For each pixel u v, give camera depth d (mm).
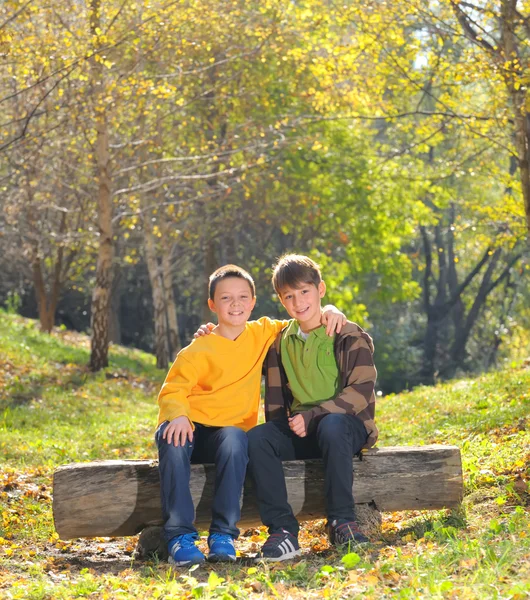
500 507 5027
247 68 18031
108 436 10758
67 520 4570
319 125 22484
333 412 4617
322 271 25000
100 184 17406
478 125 12719
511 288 39875
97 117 14430
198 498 4586
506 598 3139
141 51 14555
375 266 25156
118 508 4621
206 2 14703
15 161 17625
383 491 4762
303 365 4812
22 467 8180
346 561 3783
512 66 9938
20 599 3732
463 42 12891
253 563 4332
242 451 4465
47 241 22609
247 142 19172
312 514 4707
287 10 15445
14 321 24469
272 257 28266
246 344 4789
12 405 13234
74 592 3838
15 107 15492
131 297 44500
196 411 4684
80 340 25469
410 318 45281
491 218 17172
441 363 40875
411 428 9273
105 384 16516
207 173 21141
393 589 3426
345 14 12078
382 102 14508
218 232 23766
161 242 23062
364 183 22797
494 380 11602
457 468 4820
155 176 20266
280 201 24328
